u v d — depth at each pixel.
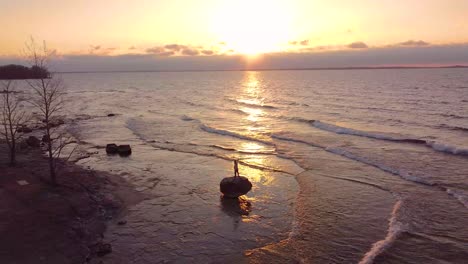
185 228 14.41
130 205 16.67
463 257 11.90
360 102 58.31
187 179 20.67
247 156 26.08
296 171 22.19
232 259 12.14
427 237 13.30
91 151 27.64
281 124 39.84
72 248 12.28
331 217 15.40
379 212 15.77
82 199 16.14
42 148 27.88
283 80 160.50
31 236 12.59
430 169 21.44
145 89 117.69
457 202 16.52
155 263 11.85
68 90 113.81
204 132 36.03
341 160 24.38
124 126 40.69
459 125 35.78
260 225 14.72
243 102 65.81
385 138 30.30
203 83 155.25
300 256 12.27
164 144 30.44
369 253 12.29
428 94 68.06
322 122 38.41
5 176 18.12
